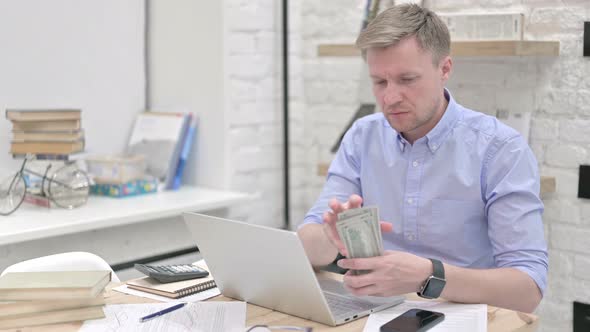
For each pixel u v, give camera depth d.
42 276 1.50
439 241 1.81
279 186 3.22
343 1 3.02
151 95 3.21
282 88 3.17
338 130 3.10
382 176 1.90
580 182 2.43
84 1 2.92
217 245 1.51
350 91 3.04
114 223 2.45
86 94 2.97
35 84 2.80
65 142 2.55
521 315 1.44
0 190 2.48
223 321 1.44
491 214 1.70
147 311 1.50
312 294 1.39
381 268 1.44
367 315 1.46
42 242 2.45
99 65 3.00
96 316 1.45
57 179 2.56
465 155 1.78
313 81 3.17
